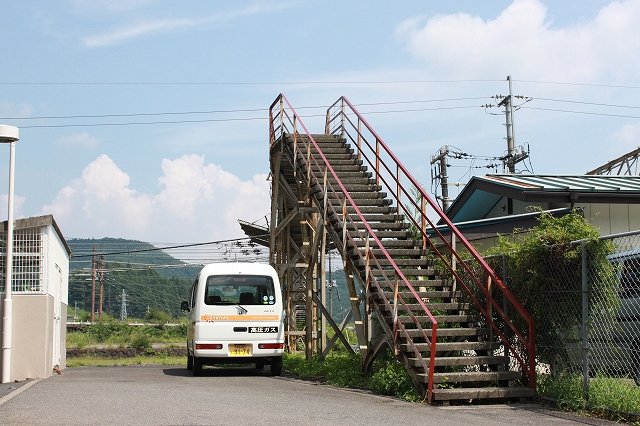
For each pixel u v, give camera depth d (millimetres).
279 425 6984
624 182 17500
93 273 65375
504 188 17047
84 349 41469
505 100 37156
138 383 11859
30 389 10422
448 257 12234
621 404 7719
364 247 12336
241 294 13883
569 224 9180
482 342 10078
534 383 9281
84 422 6996
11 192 13344
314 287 16641
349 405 8719
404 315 10984
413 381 9648
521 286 9906
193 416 7480
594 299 8430
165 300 117562
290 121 16703
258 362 14234
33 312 13633
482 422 7469
